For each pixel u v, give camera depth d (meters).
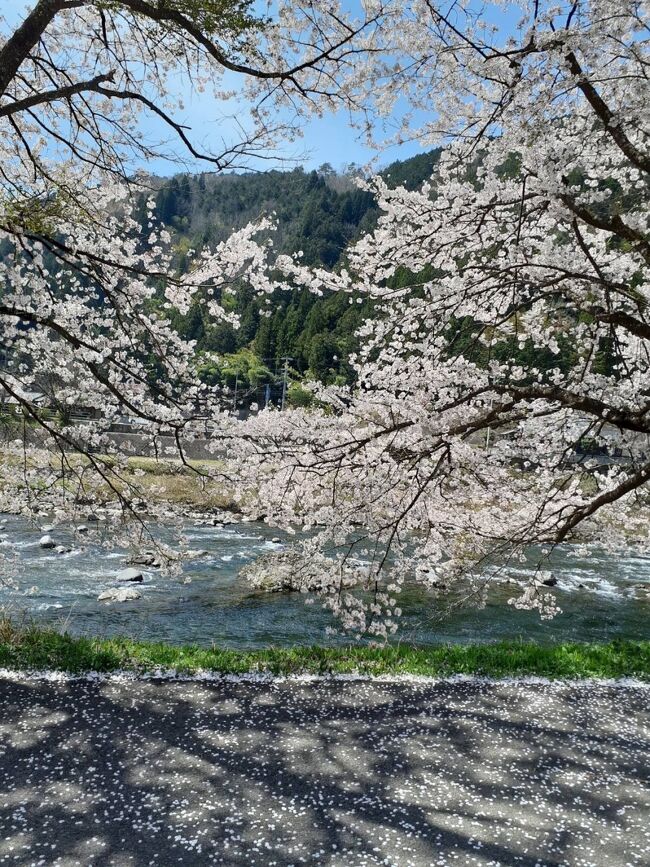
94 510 7.64
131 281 6.99
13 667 6.55
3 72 5.09
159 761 4.73
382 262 6.68
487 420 5.92
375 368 7.11
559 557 18.62
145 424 7.12
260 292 7.27
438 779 4.64
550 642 10.55
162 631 10.55
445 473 6.23
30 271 7.34
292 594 13.49
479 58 5.09
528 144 5.04
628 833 4.00
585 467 7.43
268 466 6.76
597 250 6.95
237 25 4.93
